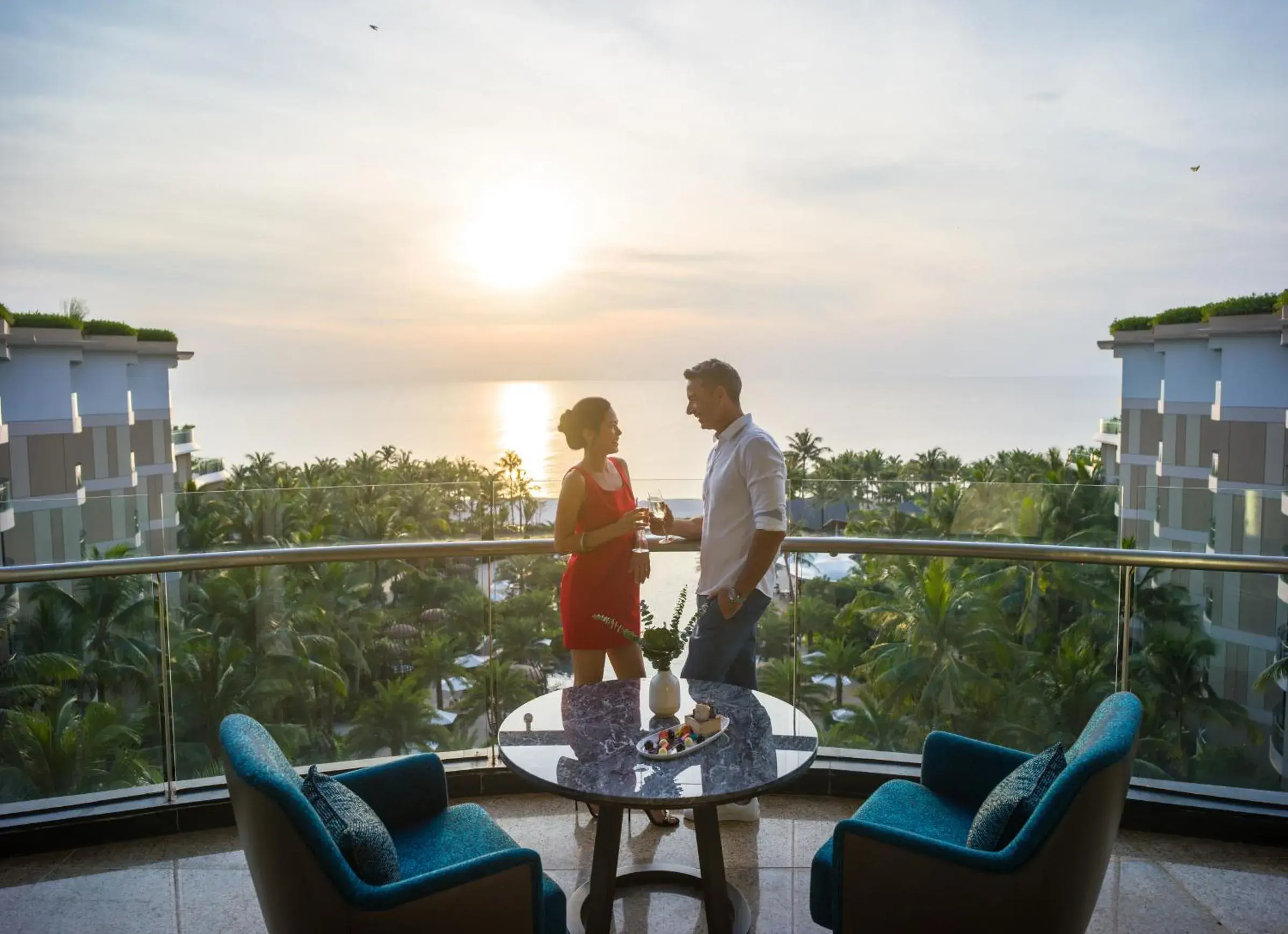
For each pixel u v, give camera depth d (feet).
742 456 10.09
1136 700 6.88
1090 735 6.77
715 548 10.42
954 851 6.28
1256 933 8.33
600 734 8.30
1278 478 106.52
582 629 10.98
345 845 6.05
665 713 8.73
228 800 10.54
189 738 10.77
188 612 10.82
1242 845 9.85
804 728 8.39
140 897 9.11
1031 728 11.06
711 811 8.13
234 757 6.05
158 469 152.46
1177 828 10.06
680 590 11.05
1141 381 134.21
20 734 10.29
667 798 6.97
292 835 5.73
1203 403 121.39
